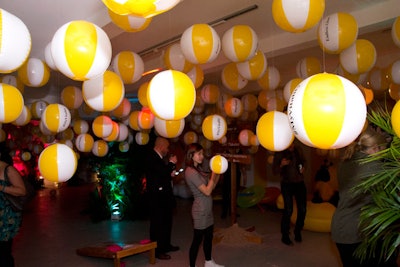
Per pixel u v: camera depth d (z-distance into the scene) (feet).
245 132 16.22
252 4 11.07
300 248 14.15
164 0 4.07
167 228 13.82
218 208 23.94
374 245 6.84
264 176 28.09
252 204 23.47
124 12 4.20
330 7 11.16
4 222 8.42
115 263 11.70
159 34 14.06
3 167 8.60
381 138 7.11
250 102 17.35
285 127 7.39
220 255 13.34
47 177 7.57
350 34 8.23
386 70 12.60
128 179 20.67
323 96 4.51
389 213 5.82
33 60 10.11
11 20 5.44
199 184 10.64
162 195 13.37
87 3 9.71
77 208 25.57
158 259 13.14
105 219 20.66
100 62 5.94
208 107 21.20
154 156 13.35
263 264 12.34
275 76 12.63
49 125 10.29
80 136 14.56
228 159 17.30
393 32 8.72
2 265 8.45
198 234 10.82
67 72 5.97
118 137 16.49
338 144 4.70
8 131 27.73
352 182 7.29
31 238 16.67
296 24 6.99
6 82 11.91
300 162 14.78
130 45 15.57
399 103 4.61
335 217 7.68
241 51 9.00
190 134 20.20
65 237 16.84
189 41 8.55
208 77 22.16
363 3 10.87
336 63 19.19
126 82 10.85
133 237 16.69
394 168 5.93
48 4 9.64
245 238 15.30
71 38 5.70
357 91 4.68
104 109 8.21
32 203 28.09
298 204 14.99
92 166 22.67
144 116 14.29
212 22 12.40
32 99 23.12
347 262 7.48
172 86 6.78
